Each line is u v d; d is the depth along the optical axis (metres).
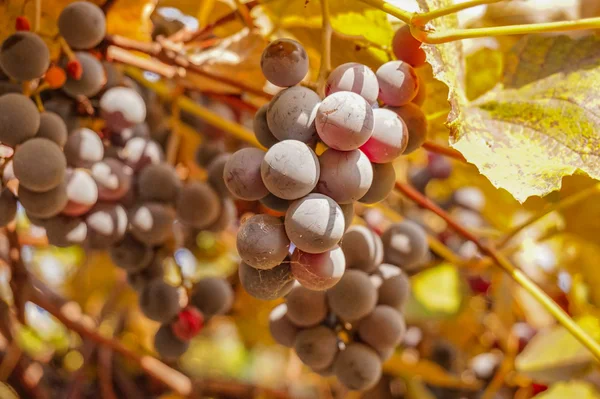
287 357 0.77
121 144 0.43
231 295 0.45
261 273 0.32
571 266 0.61
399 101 0.34
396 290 0.40
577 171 0.36
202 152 0.50
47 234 0.40
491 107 0.41
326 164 0.31
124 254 0.42
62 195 0.37
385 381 0.62
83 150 0.39
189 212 0.42
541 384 0.59
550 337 0.56
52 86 0.39
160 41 0.45
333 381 0.67
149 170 0.42
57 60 0.40
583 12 0.53
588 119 0.39
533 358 0.56
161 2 0.50
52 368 0.63
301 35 0.48
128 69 0.50
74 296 0.70
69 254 0.74
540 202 0.56
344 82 0.32
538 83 0.41
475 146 0.37
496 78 0.43
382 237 0.42
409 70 0.34
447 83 0.36
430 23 0.36
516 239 0.60
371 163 0.32
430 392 0.63
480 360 0.62
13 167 0.36
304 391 0.70
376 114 0.32
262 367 0.84
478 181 0.60
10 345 0.53
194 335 0.43
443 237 0.65
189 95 0.55
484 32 0.34
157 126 0.50
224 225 0.44
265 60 0.32
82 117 0.42
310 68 0.48
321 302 0.38
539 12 0.52
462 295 0.63
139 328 0.66
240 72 0.49
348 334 0.40
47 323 0.69
